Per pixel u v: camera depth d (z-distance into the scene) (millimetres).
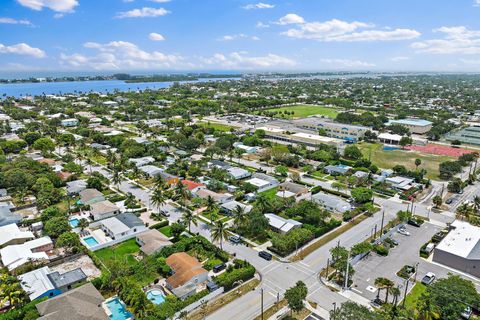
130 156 190250
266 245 104500
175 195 141000
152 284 84000
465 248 94188
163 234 108250
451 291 71375
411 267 90188
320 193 140125
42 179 140875
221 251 96375
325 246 102938
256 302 78062
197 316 73438
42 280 82188
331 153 194500
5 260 90562
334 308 69812
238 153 196000
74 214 124812
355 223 118562
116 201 135125
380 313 68062
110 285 82312
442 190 143000
